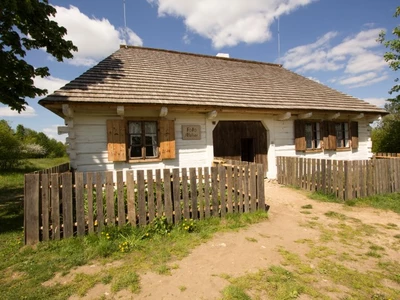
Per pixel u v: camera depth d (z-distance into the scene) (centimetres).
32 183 436
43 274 335
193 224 494
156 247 411
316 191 806
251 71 1316
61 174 449
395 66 1255
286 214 601
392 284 310
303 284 304
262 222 541
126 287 304
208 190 541
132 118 796
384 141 1586
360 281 314
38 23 675
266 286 299
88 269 349
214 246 416
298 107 1003
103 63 911
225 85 1038
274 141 1045
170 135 840
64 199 448
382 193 764
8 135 1839
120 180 471
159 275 329
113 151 765
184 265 354
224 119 953
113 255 386
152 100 768
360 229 501
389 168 787
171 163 856
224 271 336
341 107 1127
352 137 1205
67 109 665
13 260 379
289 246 418
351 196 712
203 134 916
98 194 458
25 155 2130
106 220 464
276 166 1024
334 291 292
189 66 1132
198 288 299
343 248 413
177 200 511
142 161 809
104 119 770
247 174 586
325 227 513
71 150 728
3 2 566
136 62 999
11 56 653
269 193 817
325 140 1130
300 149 1078
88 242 425
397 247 420
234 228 499
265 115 1030
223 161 828
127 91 777
